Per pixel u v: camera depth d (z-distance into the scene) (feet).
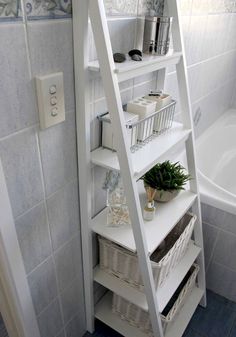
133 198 2.60
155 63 2.61
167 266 3.48
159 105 3.13
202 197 4.44
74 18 2.18
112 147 2.97
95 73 2.63
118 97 2.24
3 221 2.29
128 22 2.79
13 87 2.00
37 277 2.98
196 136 6.28
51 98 2.26
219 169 6.90
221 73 6.34
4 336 4.27
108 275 3.80
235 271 4.68
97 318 4.35
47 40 2.09
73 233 3.26
